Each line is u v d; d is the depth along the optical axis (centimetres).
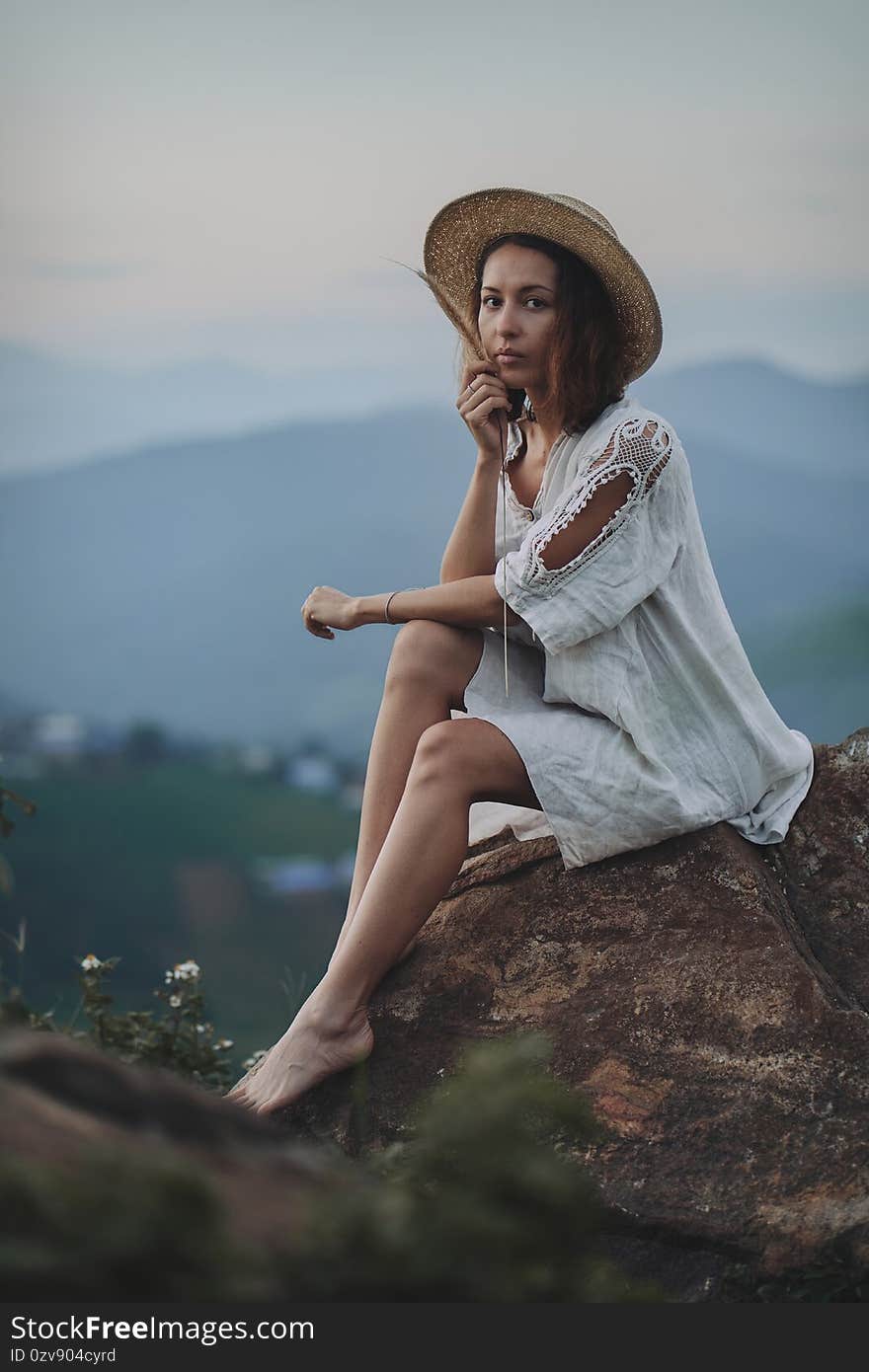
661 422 321
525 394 349
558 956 310
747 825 329
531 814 343
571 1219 160
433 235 349
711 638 326
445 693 332
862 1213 260
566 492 314
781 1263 259
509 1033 299
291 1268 134
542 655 339
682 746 321
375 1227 139
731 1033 289
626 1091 284
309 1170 163
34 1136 140
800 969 295
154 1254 126
